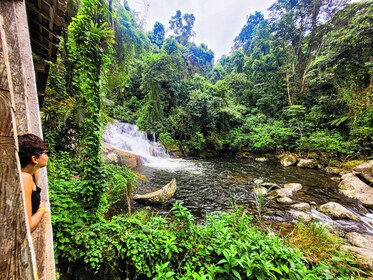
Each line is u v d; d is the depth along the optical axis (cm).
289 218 446
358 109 1038
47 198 153
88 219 238
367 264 252
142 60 1683
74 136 485
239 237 236
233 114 1590
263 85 1941
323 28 1666
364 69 1131
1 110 57
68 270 198
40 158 119
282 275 186
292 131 1383
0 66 59
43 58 271
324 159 1053
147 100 1505
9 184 58
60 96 483
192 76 2175
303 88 1631
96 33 270
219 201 563
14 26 121
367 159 901
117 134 1159
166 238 221
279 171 973
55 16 196
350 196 596
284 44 1909
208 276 175
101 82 304
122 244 215
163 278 177
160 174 848
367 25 1043
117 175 468
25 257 59
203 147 1515
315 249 280
